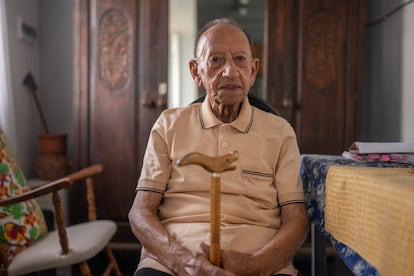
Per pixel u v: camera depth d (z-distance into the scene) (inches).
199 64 40.9
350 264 30.5
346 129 84.0
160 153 41.0
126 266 84.4
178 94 83.3
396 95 86.0
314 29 83.4
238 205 38.3
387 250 23.5
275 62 83.2
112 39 84.4
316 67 83.7
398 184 24.6
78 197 85.9
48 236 62.6
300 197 39.3
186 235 36.5
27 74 95.2
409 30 80.3
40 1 102.6
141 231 36.9
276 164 40.9
